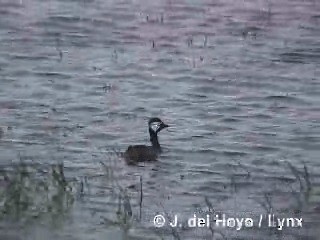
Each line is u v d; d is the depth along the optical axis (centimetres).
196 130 3023
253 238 2094
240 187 2473
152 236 2089
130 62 3819
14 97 3316
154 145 2744
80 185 2397
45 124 3009
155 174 2561
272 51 4012
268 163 2698
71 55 3906
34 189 2212
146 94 3412
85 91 3419
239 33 4306
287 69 3759
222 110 3253
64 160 2647
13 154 2684
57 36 4197
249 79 3622
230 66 3797
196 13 4647
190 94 3428
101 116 3130
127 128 3014
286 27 4403
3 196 2159
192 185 2481
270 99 3394
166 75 3666
